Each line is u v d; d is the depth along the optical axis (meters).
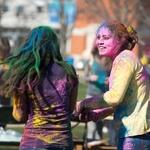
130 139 8.42
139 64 8.48
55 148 8.04
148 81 8.59
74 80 8.24
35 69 8.02
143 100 8.50
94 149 13.73
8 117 12.77
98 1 56.88
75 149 12.47
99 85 17.28
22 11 97.06
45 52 8.12
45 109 8.05
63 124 8.12
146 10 52.38
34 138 8.05
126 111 8.48
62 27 76.69
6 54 13.79
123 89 8.30
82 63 55.59
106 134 18.92
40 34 8.17
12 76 8.08
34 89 8.05
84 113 8.62
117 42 8.67
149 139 8.46
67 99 8.18
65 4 77.69
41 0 98.69
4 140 12.52
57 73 8.13
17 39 64.75
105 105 8.37
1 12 68.19
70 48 92.06
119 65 8.41
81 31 91.69
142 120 8.44
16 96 8.10
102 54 8.76
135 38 8.72
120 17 51.50
